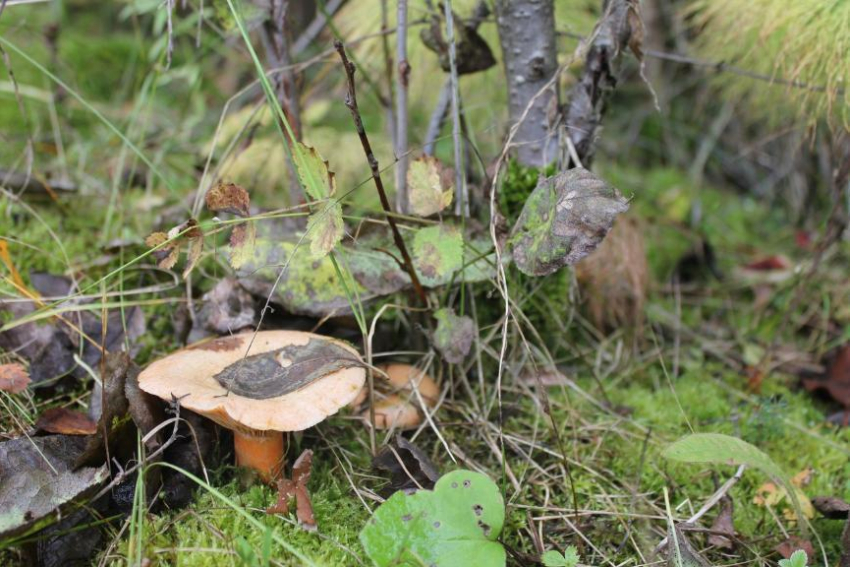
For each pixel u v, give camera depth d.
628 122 1.14
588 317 0.75
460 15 0.71
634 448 0.66
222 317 0.65
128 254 0.70
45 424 0.61
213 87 0.94
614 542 0.61
